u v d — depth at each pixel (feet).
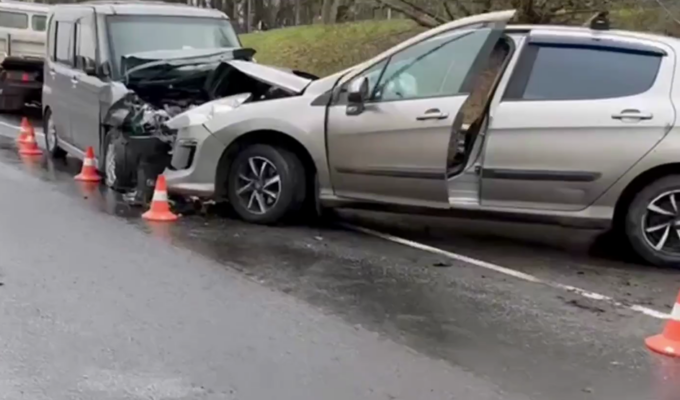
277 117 24.76
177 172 26.25
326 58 65.77
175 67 30.53
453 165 23.32
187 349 15.26
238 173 25.62
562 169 22.22
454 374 14.58
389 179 23.79
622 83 22.33
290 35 80.28
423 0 44.88
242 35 90.58
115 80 30.89
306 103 24.77
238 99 26.61
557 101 22.30
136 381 13.87
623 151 21.86
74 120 34.30
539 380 14.47
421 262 22.08
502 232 26.16
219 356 15.01
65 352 14.93
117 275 19.57
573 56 22.67
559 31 22.94
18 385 13.57
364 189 24.36
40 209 26.55
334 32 59.00
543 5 40.91
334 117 24.26
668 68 22.15
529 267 22.02
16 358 14.60
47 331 15.87
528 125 22.25
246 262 21.16
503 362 15.21
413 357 15.28
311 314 17.38
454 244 24.34
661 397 13.98
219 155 25.52
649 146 21.75
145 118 28.48
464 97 22.71
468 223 27.32
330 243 23.70
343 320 17.11
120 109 29.19
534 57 22.79
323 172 24.68
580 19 41.55
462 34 23.11
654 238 22.45
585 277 21.22
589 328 17.21
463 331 16.76
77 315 16.79
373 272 20.81
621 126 21.83
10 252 21.20
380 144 23.67
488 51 22.58
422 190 23.49
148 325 16.39
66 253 21.31
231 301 17.99
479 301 18.80
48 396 13.24
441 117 22.77
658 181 22.13
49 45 38.09
